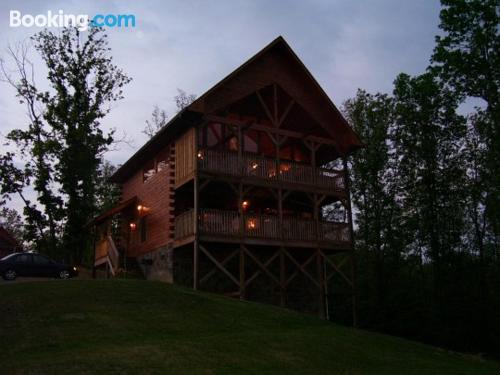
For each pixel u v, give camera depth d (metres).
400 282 35.03
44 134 34.00
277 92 26.64
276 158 25.12
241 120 26.69
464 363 17.58
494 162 27.36
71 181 33.41
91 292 17.61
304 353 14.32
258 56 24.86
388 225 34.62
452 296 31.12
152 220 26.97
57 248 35.38
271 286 26.11
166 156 26.47
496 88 25.72
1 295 16.66
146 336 14.01
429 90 28.41
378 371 14.03
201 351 13.13
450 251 32.41
